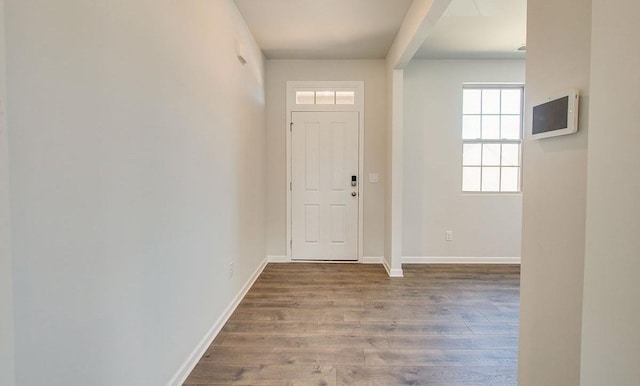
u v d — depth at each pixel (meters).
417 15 2.72
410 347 2.25
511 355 2.15
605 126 0.83
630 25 0.76
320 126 4.37
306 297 3.17
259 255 3.96
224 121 2.59
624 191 0.77
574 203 1.06
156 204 1.58
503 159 4.46
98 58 1.17
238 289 3.02
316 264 4.34
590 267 0.87
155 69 1.56
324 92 4.37
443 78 4.35
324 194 4.42
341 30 3.43
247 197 3.35
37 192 0.94
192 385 1.84
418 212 4.43
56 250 1.00
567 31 1.09
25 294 0.91
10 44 0.86
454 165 4.40
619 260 0.78
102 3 1.19
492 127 4.46
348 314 2.78
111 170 1.25
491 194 4.41
